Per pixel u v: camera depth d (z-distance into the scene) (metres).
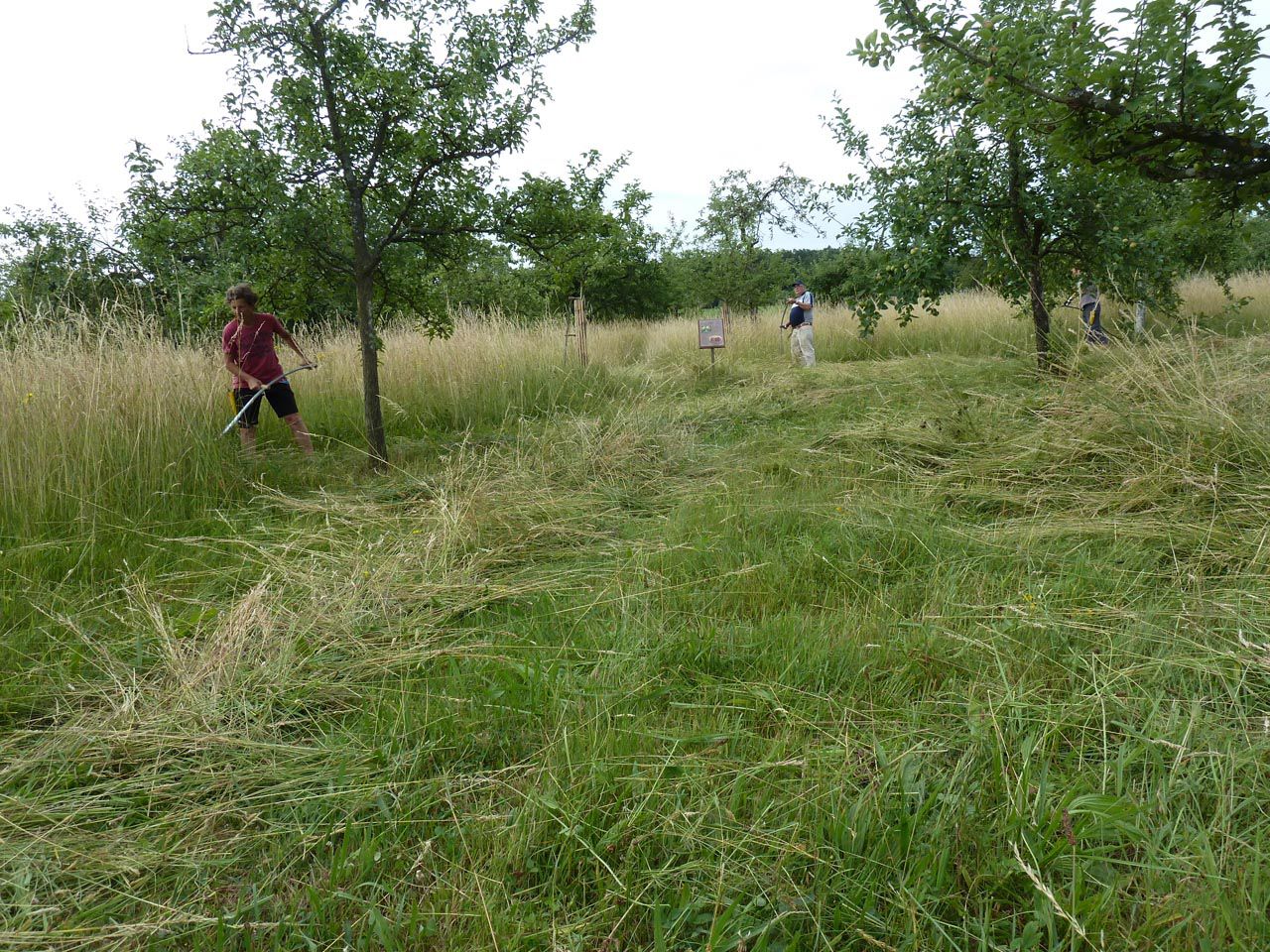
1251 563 3.19
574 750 2.30
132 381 5.45
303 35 5.38
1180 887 1.72
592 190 6.38
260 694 2.70
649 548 4.08
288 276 6.13
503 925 1.73
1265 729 2.17
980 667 2.69
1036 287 8.09
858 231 8.62
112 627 3.34
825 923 1.72
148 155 5.31
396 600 3.45
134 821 2.16
